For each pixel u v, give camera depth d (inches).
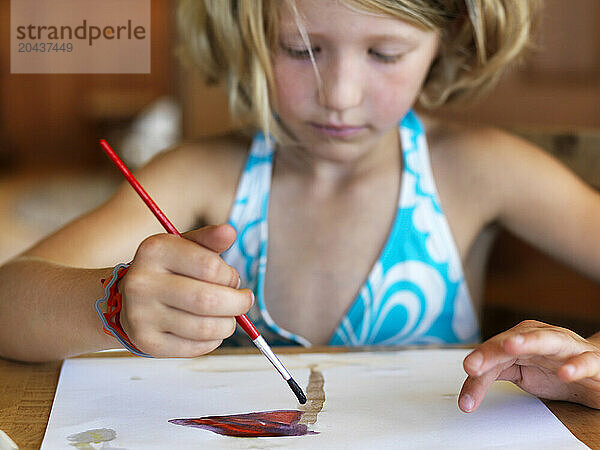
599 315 41.7
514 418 19.8
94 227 28.6
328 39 24.8
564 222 30.9
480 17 28.5
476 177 31.5
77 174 153.2
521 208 31.3
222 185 31.9
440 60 30.5
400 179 31.4
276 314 30.7
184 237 20.1
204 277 19.3
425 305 31.0
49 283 23.7
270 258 31.2
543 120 62.4
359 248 31.0
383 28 24.5
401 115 26.5
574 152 36.1
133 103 164.9
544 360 20.0
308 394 21.4
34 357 23.8
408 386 21.9
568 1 61.4
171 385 22.1
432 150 32.2
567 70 62.1
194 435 18.9
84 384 22.1
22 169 159.9
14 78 164.1
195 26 31.4
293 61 25.7
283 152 31.7
